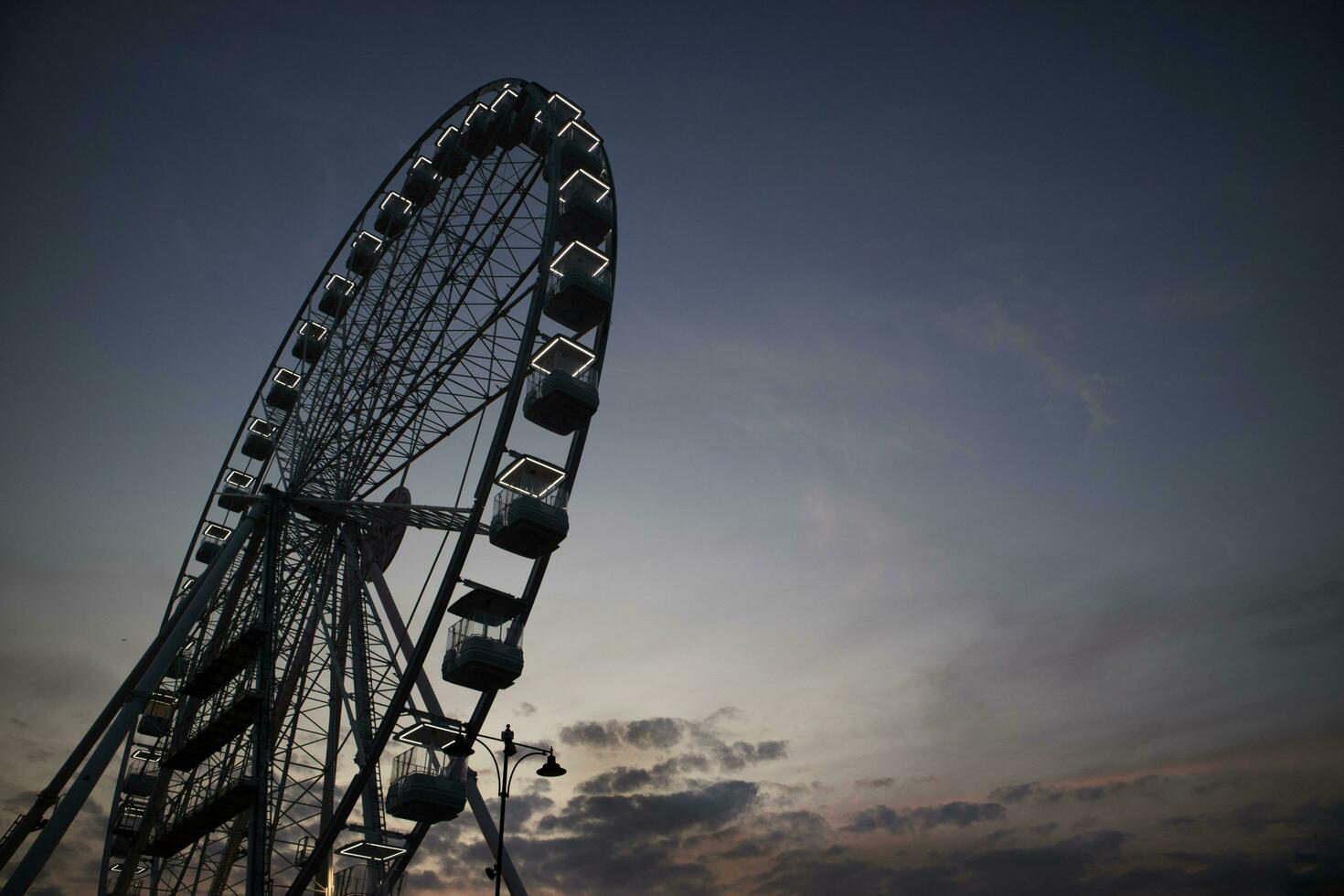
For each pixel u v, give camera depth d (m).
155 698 43.31
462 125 46.06
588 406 35.81
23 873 28.45
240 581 38.91
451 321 39.06
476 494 31.44
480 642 33.62
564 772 27.72
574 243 37.38
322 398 40.91
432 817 32.28
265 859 30.83
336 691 38.38
